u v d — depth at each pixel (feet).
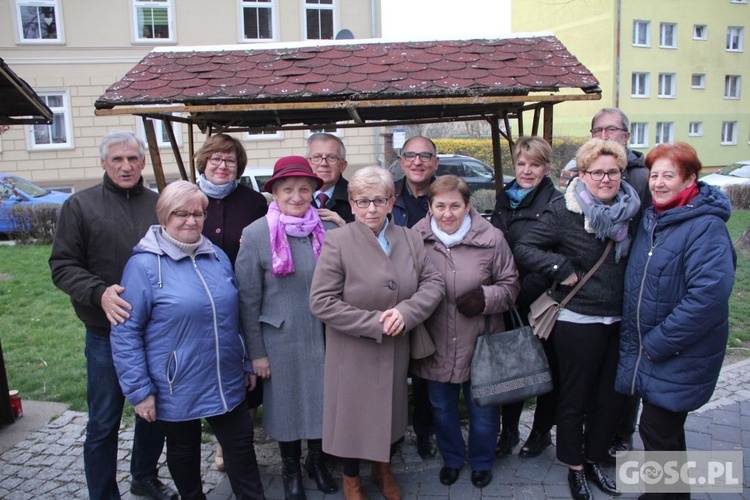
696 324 7.84
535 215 10.14
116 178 8.93
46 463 11.39
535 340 9.61
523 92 9.70
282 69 10.71
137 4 51.24
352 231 9.07
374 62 10.73
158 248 8.21
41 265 30.19
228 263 9.04
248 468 9.05
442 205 9.54
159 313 8.10
